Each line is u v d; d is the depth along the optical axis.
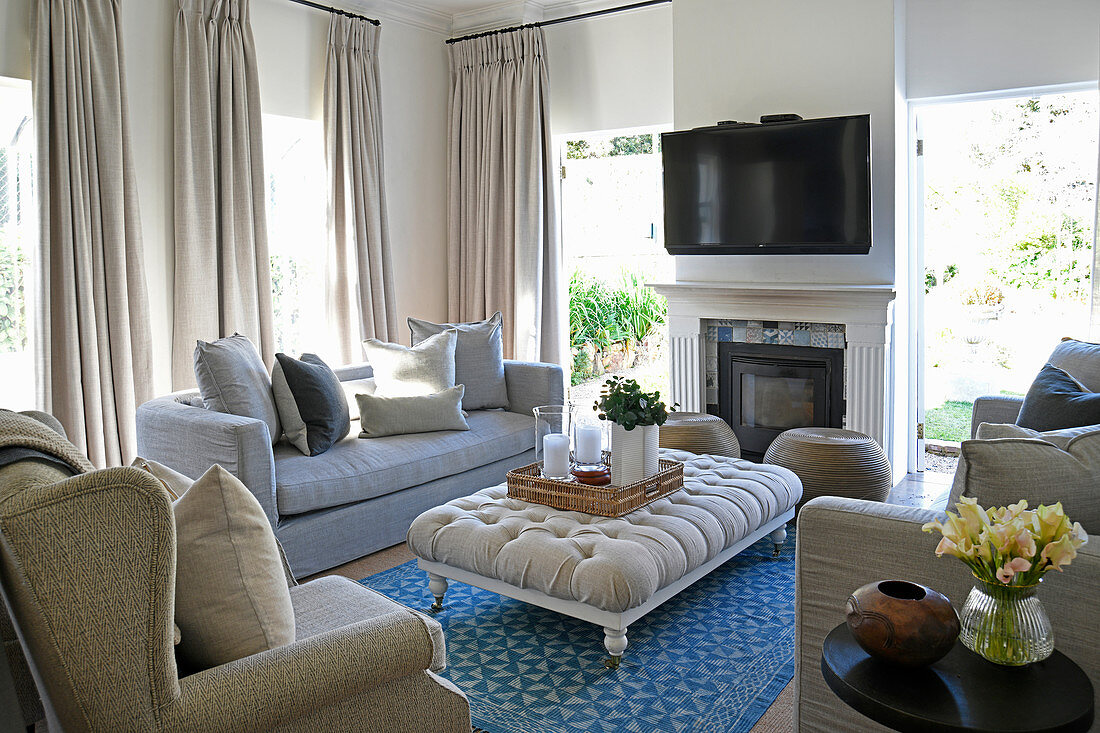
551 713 2.42
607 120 5.63
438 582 3.09
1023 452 1.79
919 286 4.79
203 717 1.39
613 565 2.56
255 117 4.73
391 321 5.64
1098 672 1.70
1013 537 1.46
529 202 5.77
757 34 4.80
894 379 4.64
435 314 6.16
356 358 5.38
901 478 4.84
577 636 2.92
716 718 2.39
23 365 4.16
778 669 2.67
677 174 5.00
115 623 1.31
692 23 5.01
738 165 4.78
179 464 3.40
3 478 1.42
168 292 4.50
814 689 2.10
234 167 4.66
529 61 5.66
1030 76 4.26
